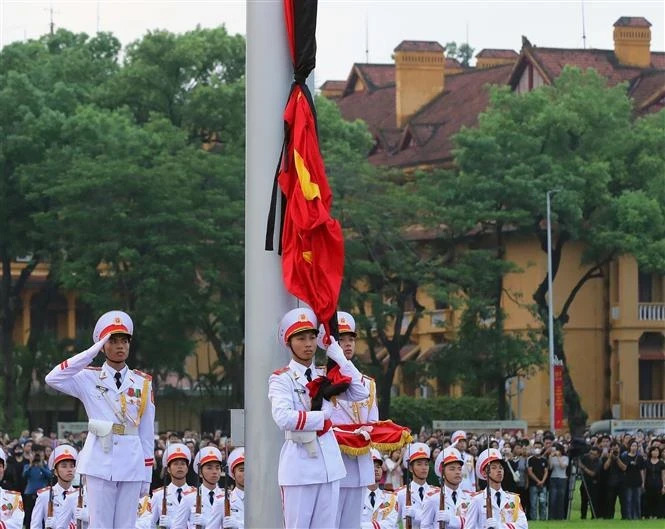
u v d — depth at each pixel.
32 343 89.44
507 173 84.25
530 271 92.06
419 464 27.27
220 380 88.44
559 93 90.62
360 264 81.69
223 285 80.94
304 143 17.58
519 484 48.16
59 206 83.00
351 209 82.25
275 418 16.61
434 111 112.69
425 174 88.31
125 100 92.38
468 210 84.00
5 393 86.62
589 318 94.56
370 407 19.44
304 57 17.73
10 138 84.00
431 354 91.56
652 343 95.38
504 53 121.44
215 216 79.94
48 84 91.88
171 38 92.94
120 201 80.00
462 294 87.69
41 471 41.94
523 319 92.56
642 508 49.03
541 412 90.44
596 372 94.75
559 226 87.00
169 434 52.53
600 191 84.69
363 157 92.00
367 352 100.81
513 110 87.62
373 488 27.05
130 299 81.38
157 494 27.45
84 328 101.81
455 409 88.75
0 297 90.75
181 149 83.69
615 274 94.44
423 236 90.06
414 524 27.08
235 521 26.52
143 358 82.81
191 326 83.12
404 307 91.88
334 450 16.83
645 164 86.50
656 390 95.94
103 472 18.95
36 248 86.81
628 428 76.81
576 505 55.94
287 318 17.00
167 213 78.62
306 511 16.62
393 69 127.19
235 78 93.56
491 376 86.12
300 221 17.31
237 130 89.69
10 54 92.75
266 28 17.84
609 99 88.12
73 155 82.38
